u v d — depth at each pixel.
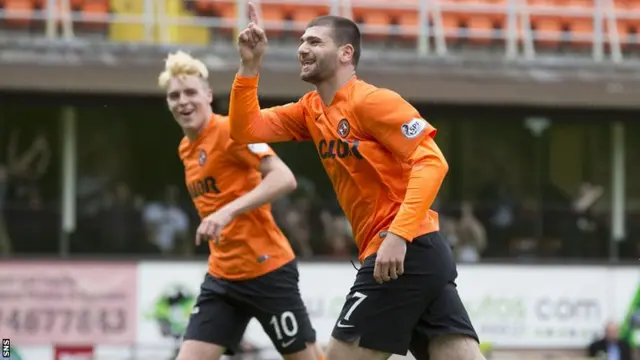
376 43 57.34
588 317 54.66
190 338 24.94
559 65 54.00
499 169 56.69
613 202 57.59
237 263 24.69
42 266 49.84
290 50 51.72
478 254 56.06
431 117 56.19
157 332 50.59
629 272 55.22
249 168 24.78
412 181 18.09
